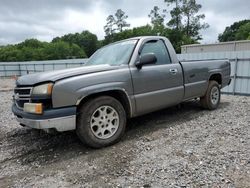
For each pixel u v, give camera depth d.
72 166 3.05
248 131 4.02
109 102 3.56
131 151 3.39
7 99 9.42
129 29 63.09
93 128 3.49
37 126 3.12
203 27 51.50
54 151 3.60
